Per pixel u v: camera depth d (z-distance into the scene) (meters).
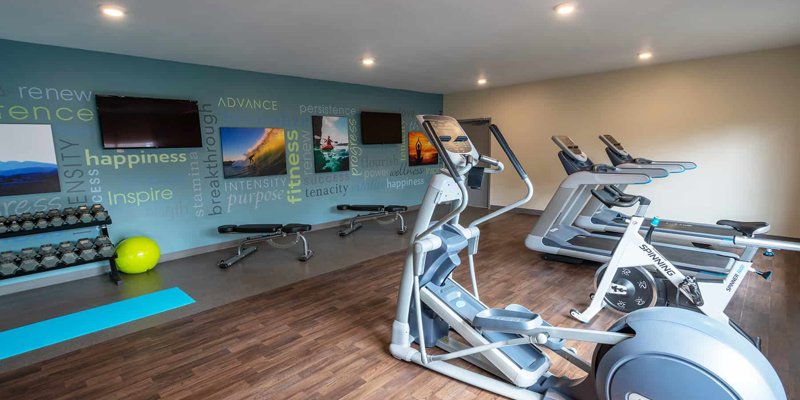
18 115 3.47
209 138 4.66
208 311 3.04
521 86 6.57
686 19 3.19
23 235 3.37
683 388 1.33
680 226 4.16
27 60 3.48
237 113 4.89
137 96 4.09
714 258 3.23
